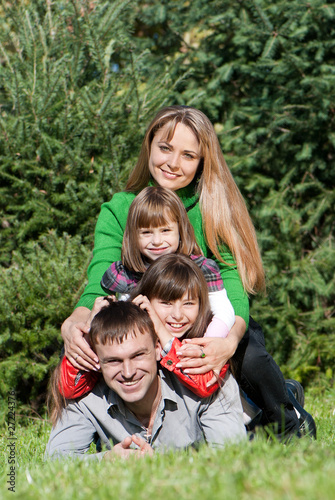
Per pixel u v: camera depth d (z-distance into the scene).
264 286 3.59
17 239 5.65
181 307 2.97
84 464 2.52
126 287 3.23
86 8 5.87
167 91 6.00
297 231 6.53
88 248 5.40
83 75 6.14
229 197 3.47
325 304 6.89
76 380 2.90
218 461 2.27
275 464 2.18
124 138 5.70
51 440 3.03
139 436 2.83
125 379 2.78
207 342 2.85
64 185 5.62
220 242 3.43
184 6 7.31
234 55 7.20
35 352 4.98
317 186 6.77
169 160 3.38
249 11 6.87
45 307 4.88
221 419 2.95
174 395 2.96
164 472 2.18
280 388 3.30
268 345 6.39
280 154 6.91
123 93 6.03
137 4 7.21
